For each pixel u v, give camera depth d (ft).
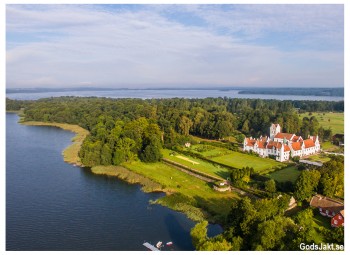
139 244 256.73
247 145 533.96
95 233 274.16
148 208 324.19
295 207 301.84
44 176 424.05
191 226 286.25
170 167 455.22
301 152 510.17
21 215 308.40
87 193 365.40
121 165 465.06
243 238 225.56
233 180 370.73
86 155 469.98
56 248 252.21
